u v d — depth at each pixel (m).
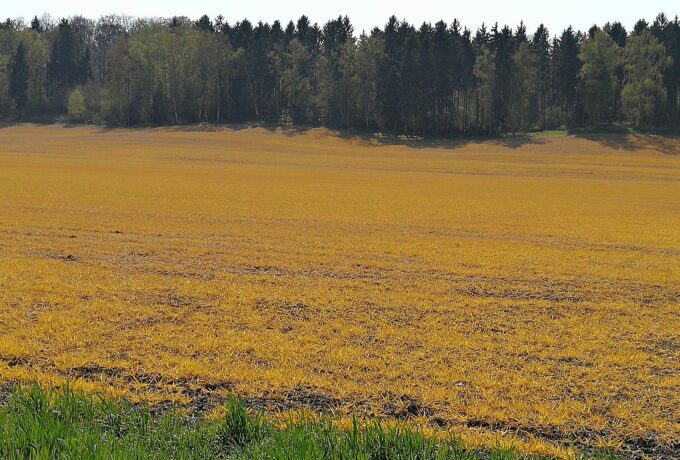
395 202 47.03
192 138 122.75
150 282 18.80
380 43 137.62
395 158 102.06
